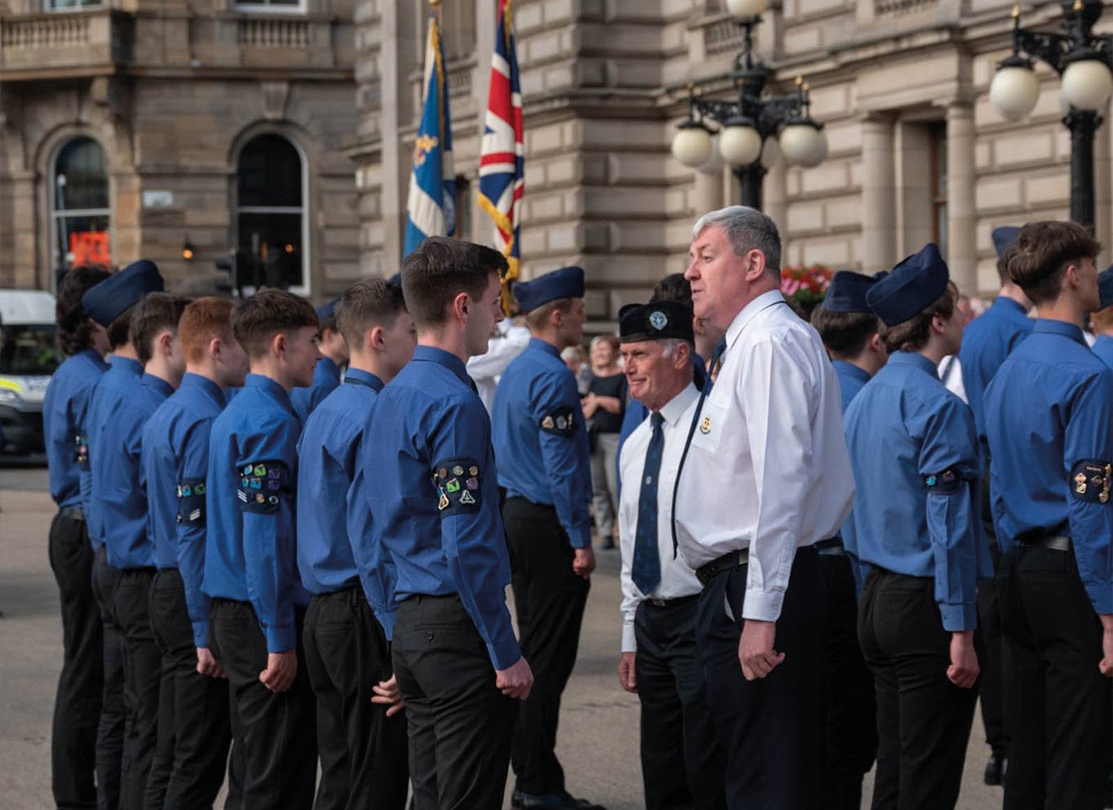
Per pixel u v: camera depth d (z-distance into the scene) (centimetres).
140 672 669
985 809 736
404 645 520
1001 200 2038
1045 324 593
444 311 519
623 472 604
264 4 4041
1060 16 1898
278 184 4081
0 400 2733
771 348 506
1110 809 698
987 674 775
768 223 525
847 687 647
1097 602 571
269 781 599
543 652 764
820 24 2330
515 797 761
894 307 594
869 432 595
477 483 503
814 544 578
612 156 2673
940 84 2086
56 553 756
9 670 1059
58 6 3988
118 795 722
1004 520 609
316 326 607
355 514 550
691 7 2602
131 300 727
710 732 568
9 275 4034
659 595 575
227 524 591
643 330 568
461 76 2988
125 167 3972
